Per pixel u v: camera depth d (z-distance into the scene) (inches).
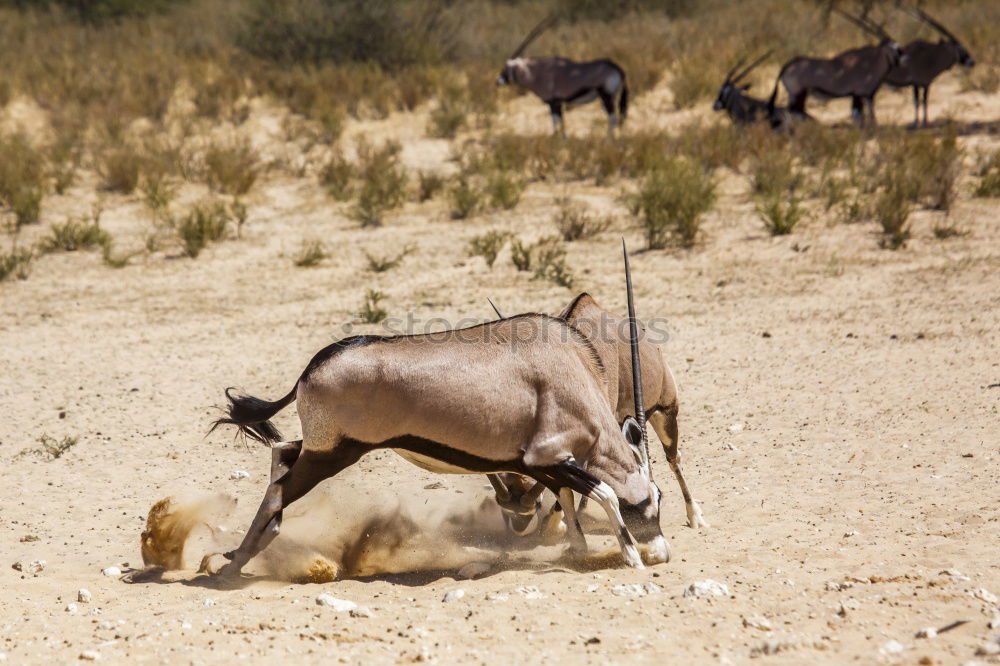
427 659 644.7
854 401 1321.4
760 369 1487.5
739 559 850.1
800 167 2719.0
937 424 1207.6
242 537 968.9
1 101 3336.6
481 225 2431.1
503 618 716.0
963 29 4168.3
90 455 1226.0
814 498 1010.7
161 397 1443.2
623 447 872.3
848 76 3152.1
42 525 1006.4
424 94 3545.8
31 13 4849.9
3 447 1258.0
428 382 817.5
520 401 836.6
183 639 693.9
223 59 3823.8
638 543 863.7
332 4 3914.9
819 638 650.2
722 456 1168.8
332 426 824.3
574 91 3193.9
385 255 2229.3
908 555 824.3
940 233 2151.8
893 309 1737.2
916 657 608.1
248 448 1221.7
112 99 3314.5
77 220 2490.2
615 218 2437.3
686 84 3464.6
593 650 648.4
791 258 2085.4
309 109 3353.8
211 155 2755.9
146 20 4724.4
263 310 1894.7
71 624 742.5
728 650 639.8
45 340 1737.2
